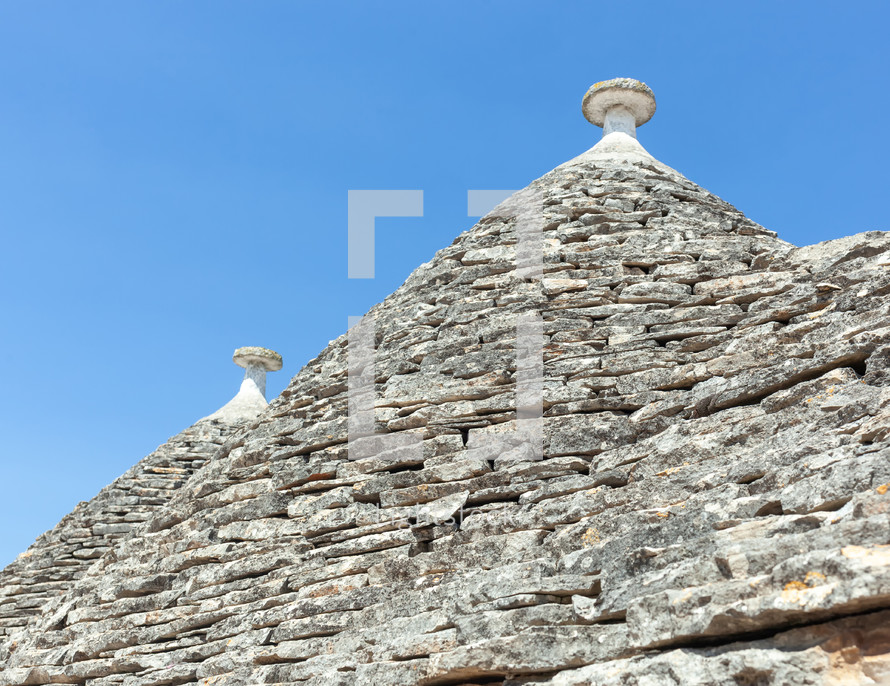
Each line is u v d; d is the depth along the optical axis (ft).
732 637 18.81
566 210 43.04
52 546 56.24
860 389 23.50
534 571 25.18
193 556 35.76
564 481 28.91
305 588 31.22
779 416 25.12
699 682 18.31
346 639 28.04
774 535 19.84
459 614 25.18
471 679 23.56
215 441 60.23
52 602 40.52
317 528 33.45
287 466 37.27
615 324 35.94
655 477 26.20
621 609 21.39
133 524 55.67
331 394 40.04
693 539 21.53
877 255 32.42
